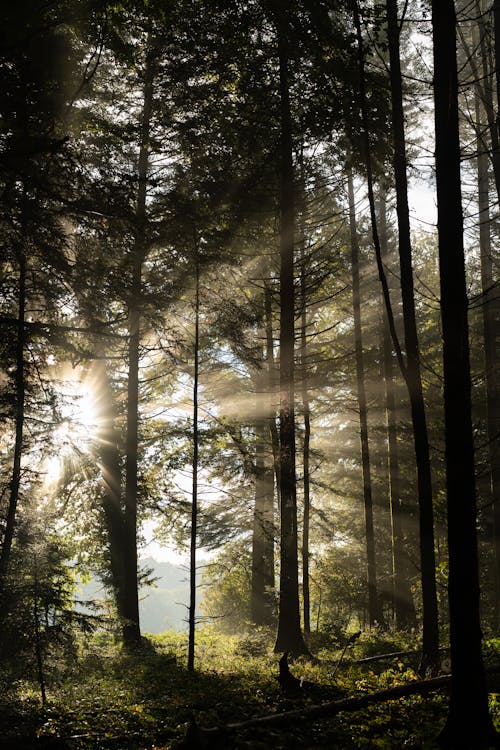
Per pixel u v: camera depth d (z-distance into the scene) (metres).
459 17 16.91
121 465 23.34
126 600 19.33
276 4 13.72
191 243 15.86
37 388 15.16
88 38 12.77
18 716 9.09
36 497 15.03
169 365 22.81
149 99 17.50
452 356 8.24
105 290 14.92
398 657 14.41
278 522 23.67
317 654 16.20
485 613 25.83
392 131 14.29
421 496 12.16
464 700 7.51
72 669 11.22
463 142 22.41
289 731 8.34
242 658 15.84
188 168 17.02
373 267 24.72
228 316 16.48
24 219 13.45
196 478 14.48
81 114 14.31
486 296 22.20
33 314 16.11
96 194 13.34
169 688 11.72
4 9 10.54
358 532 29.27
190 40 14.77
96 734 8.59
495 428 21.58
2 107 12.10
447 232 8.53
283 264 17.05
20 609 10.12
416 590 27.64
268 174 16.48
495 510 20.72
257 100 16.19
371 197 11.36
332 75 14.21
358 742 7.76
